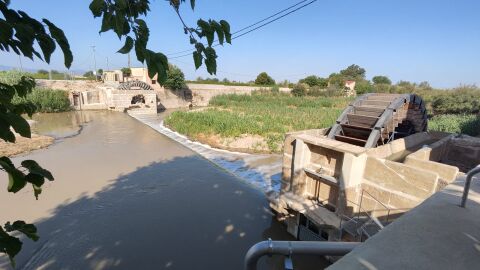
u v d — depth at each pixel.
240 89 53.31
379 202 7.18
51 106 33.19
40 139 20.50
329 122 24.84
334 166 8.30
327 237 8.39
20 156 16.88
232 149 19.81
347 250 1.73
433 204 2.35
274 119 25.88
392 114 9.84
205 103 48.75
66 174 14.31
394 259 1.60
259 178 14.62
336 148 7.68
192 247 8.95
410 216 2.12
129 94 37.09
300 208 8.51
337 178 8.16
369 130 9.98
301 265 8.13
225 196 12.55
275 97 47.94
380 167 7.14
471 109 28.81
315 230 8.84
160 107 42.38
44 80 36.72
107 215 10.56
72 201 11.49
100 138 22.55
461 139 9.75
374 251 1.66
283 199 9.28
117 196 12.18
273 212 10.99
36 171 1.47
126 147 20.09
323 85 62.59
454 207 2.29
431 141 10.73
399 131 12.27
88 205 11.22
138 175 14.71
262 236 9.68
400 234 1.86
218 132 22.30
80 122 28.86
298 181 9.12
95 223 9.98
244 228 10.09
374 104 11.04
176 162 17.03
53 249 8.51
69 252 8.42
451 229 1.95
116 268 7.91
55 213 10.48
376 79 84.94
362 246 1.71
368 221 7.15
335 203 8.29
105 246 8.78
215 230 9.91
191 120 26.02
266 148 19.73
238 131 21.69
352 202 7.54
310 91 53.19
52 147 19.22
